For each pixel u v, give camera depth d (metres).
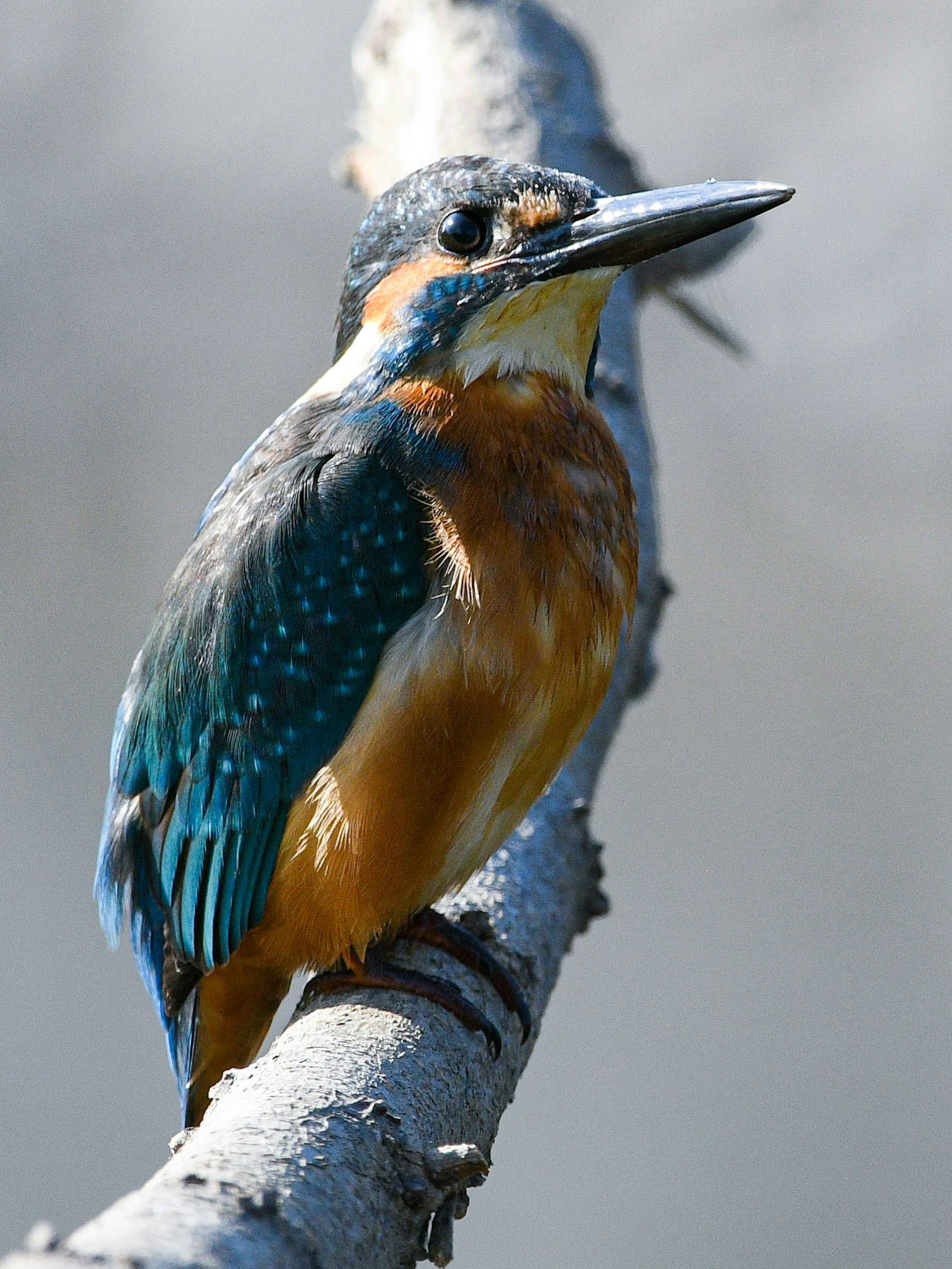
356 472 7.68
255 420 18.28
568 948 8.14
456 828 7.49
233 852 7.79
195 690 7.86
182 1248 4.33
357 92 16.23
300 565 7.65
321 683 7.61
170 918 8.18
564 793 8.62
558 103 11.71
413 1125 6.00
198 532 8.41
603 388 10.37
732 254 12.28
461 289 7.80
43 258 18.14
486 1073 6.71
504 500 7.51
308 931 7.64
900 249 17.47
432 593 7.51
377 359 7.96
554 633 7.45
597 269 7.82
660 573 10.10
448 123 11.56
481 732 7.40
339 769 7.52
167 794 8.09
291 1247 4.66
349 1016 6.68
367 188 12.76
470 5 12.13
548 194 7.84
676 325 17.88
